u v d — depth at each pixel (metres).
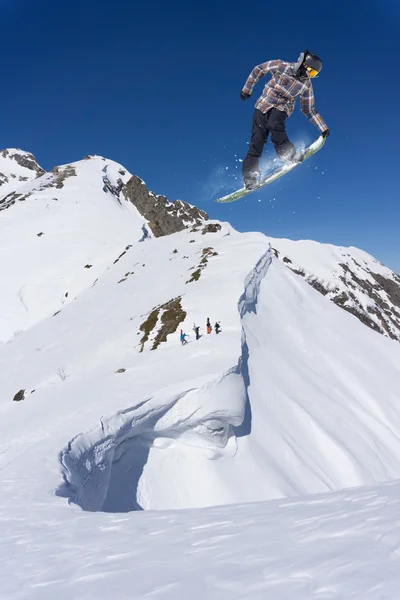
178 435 15.97
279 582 2.74
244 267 32.88
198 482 15.56
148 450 15.89
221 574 3.04
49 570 3.67
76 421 13.30
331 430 22.02
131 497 14.18
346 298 112.06
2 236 60.56
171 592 2.85
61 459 10.28
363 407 26.64
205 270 34.94
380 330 108.56
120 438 14.00
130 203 92.81
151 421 15.34
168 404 15.42
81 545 4.33
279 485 16.58
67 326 35.00
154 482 15.07
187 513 5.37
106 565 3.59
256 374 22.06
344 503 4.57
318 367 28.70
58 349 30.03
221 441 16.19
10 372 28.75
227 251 39.84
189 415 15.51
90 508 11.24
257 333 26.48
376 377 30.97
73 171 91.12
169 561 3.47
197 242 48.22
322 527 3.72
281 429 19.77
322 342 32.34
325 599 2.38
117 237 59.38
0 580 3.61
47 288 47.97
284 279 39.06
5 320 43.38
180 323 25.03
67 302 45.47
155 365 20.00
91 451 12.17
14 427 15.98
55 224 64.50
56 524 5.50
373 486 5.37
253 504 5.55
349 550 3.03
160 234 86.19
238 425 16.53
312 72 6.11
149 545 3.99
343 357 31.75
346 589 2.46
